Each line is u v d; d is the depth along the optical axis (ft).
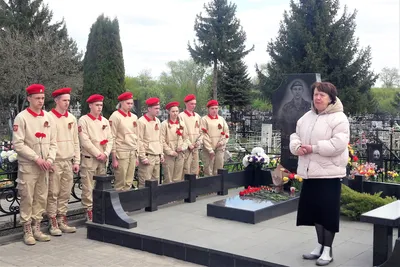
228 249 17.63
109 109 58.70
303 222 16.35
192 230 20.61
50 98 91.15
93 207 21.70
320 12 95.66
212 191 28.81
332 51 94.68
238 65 113.09
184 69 171.42
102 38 58.49
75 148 22.93
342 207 23.03
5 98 92.94
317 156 15.60
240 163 36.22
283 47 98.48
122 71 59.67
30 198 20.67
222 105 117.91
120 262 18.20
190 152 30.53
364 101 94.79
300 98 28.25
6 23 100.63
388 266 14.38
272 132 61.82
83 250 19.80
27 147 20.20
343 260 16.35
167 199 25.55
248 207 22.80
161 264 17.99
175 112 29.53
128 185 26.68
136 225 21.02
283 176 27.27
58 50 90.79
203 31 115.85
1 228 22.13
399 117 103.81
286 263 15.97
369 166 30.07
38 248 20.07
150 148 27.78
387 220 14.48
